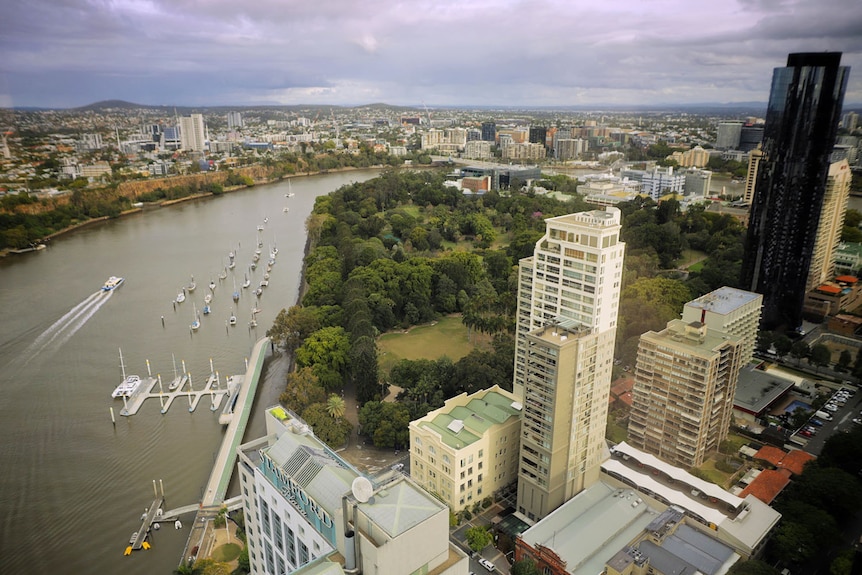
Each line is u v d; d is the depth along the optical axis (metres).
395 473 135.25
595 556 199.75
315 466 139.50
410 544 114.12
